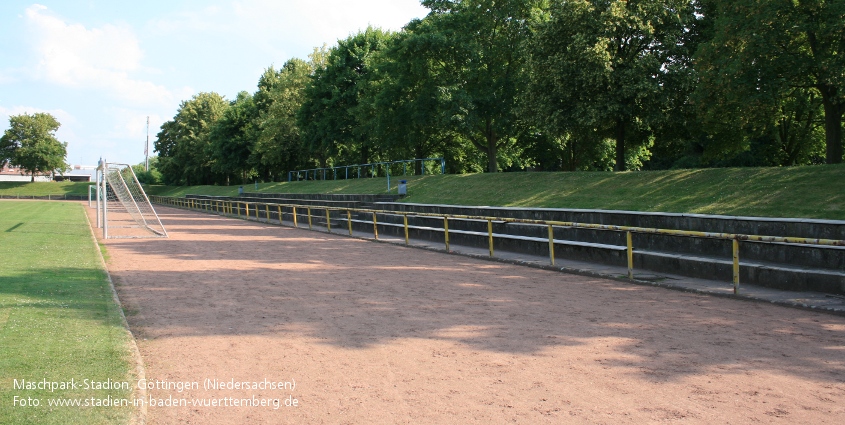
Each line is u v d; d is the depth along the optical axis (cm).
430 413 446
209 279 1151
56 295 884
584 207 1661
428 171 4816
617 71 2397
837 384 503
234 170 7419
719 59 1978
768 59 1864
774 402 463
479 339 670
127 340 637
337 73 4872
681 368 553
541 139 4069
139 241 2055
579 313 805
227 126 7206
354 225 2486
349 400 476
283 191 4644
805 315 765
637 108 2517
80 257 1435
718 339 656
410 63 3562
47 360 546
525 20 3291
